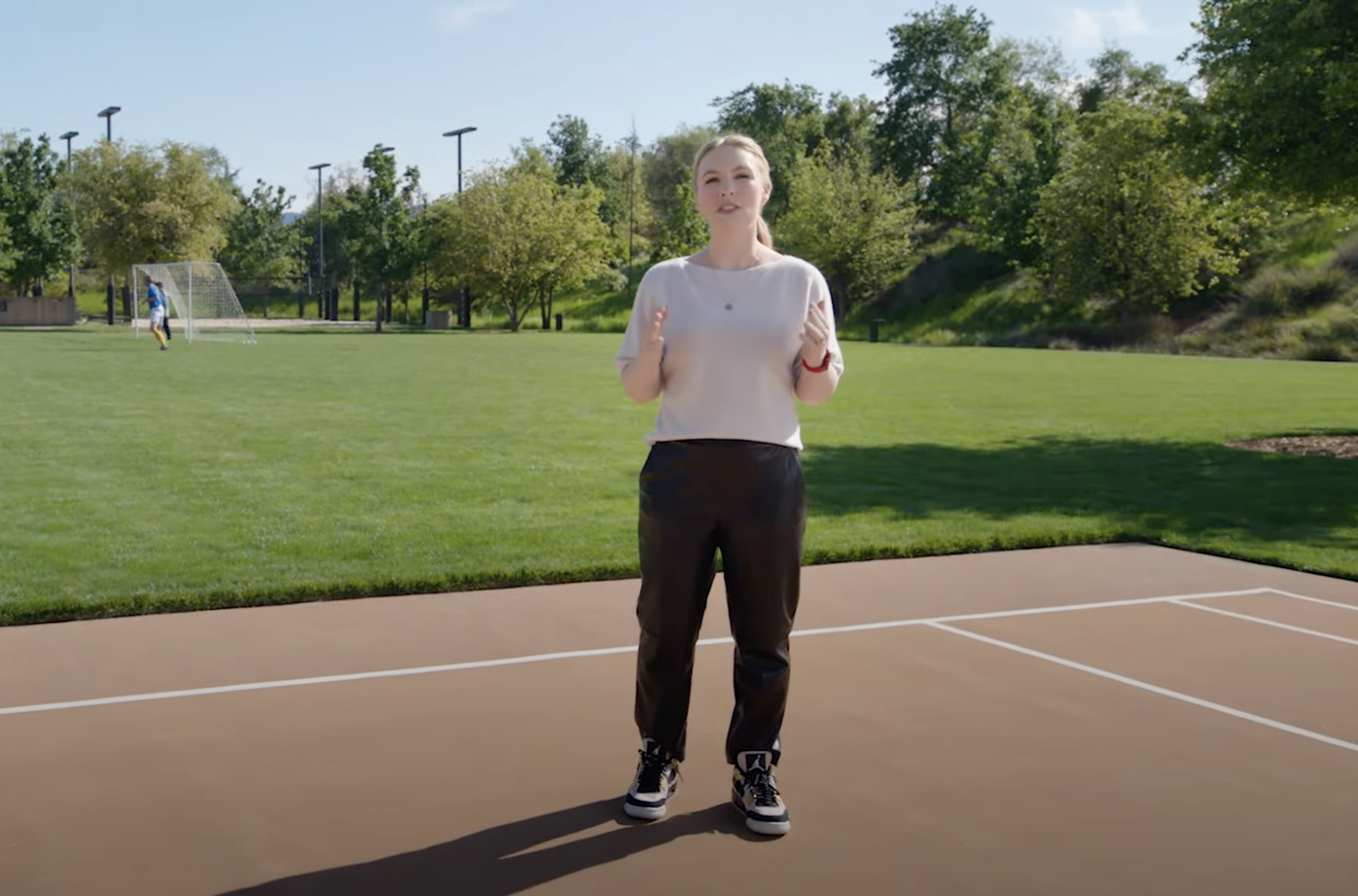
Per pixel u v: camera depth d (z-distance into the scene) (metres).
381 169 53.75
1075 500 11.37
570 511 10.46
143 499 10.81
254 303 81.88
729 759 4.21
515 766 4.61
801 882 3.67
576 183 89.81
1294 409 20.59
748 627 4.11
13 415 17.22
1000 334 51.50
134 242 52.69
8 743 4.79
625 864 3.79
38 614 6.80
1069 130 53.41
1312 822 4.16
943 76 74.69
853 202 58.00
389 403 19.73
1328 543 9.37
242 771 4.52
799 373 4.10
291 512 10.23
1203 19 16.27
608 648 6.30
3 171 51.84
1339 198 15.35
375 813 4.16
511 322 56.50
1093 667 6.02
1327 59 14.87
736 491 4.02
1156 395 23.34
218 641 6.35
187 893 3.55
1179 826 4.11
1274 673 5.95
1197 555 9.02
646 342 3.94
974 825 4.10
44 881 3.62
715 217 4.05
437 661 6.02
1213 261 46.12
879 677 5.80
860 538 9.34
